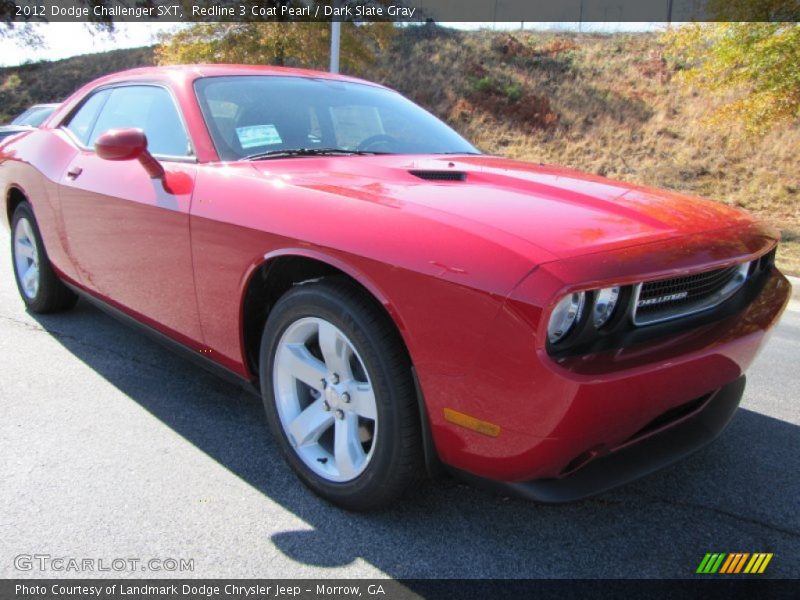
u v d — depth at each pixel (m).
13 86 33.16
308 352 2.25
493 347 1.66
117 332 3.85
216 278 2.41
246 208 2.27
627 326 1.82
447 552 2.00
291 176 2.34
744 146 14.87
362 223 1.96
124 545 1.96
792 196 12.62
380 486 2.01
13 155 3.97
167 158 2.77
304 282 2.15
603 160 15.74
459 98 20.36
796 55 10.20
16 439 2.56
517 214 1.92
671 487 2.44
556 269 1.62
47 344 3.62
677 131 16.64
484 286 1.66
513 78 21.36
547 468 1.75
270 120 2.82
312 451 2.27
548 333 1.63
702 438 2.18
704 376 1.91
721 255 1.98
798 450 2.78
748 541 2.12
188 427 2.73
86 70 33.53
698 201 2.46
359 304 1.95
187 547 1.97
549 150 16.73
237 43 16.36
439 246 1.78
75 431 2.65
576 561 1.98
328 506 2.21
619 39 23.98
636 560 2.00
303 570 1.89
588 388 1.61
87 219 3.14
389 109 3.33
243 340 2.42
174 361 3.44
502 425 1.71
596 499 2.33
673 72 19.98
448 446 1.86
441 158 2.86
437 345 1.76
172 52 16.72
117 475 2.34
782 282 2.46
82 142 3.51
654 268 1.77
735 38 10.59
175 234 2.56
